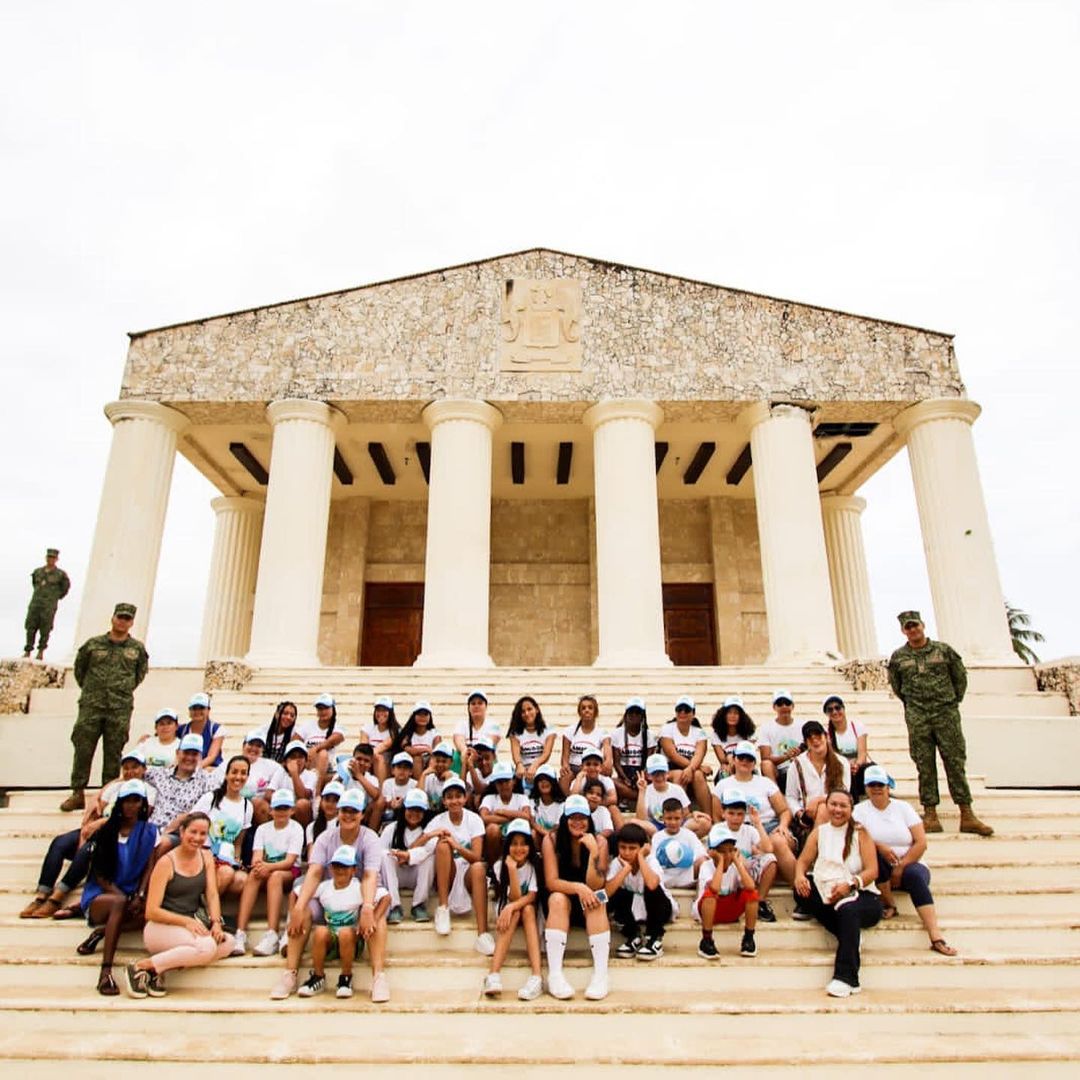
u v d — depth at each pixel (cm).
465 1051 517
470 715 883
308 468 1606
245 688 1316
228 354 1691
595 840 638
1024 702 1255
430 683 1328
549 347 1691
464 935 662
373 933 599
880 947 651
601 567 1580
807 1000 574
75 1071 505
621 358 1684
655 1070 499
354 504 2252
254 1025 557
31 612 1577
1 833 834
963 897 707
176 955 595
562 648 2161
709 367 1681
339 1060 505
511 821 698
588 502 2275
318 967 594
